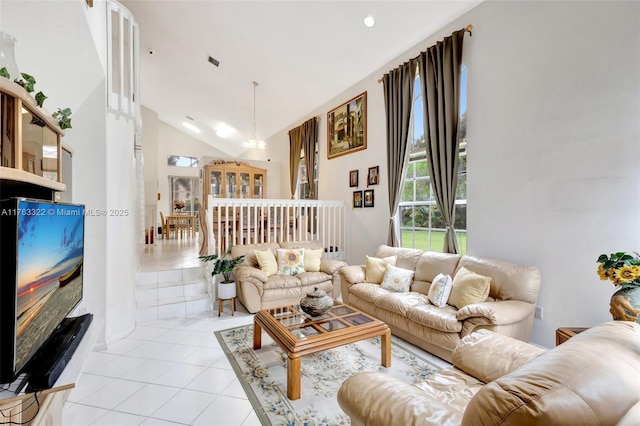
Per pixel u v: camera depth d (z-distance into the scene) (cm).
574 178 249
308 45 434
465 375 160
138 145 542
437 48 347
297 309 276
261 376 230
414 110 410
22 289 106
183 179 1041
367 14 353
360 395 120
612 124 228
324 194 599
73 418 182
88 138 277
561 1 255
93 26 232
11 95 108
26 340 110
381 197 461
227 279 379
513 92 290
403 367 242
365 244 494
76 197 271
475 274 270
